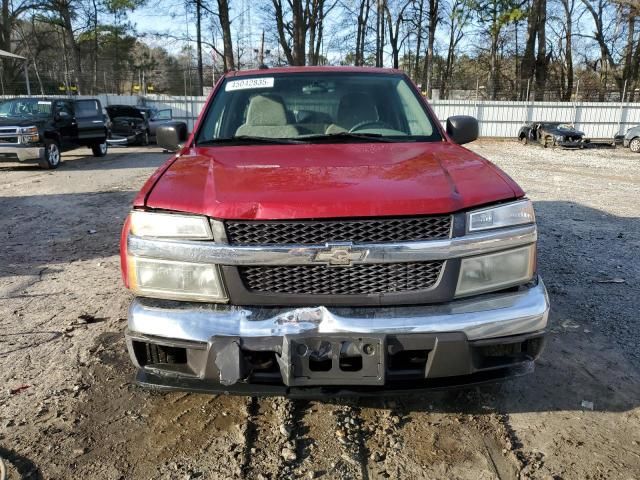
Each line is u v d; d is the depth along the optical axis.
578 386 3.12
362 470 2.44
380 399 3.00
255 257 2.33
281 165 2.80
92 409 2.91
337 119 3.67
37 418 2.82
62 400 2.99
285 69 4.08
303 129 3.59
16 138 12.89
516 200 2.50
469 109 28.08
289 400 2.99
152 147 22.31
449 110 28.11
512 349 2.56
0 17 40.16
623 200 9.33
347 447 2.59
